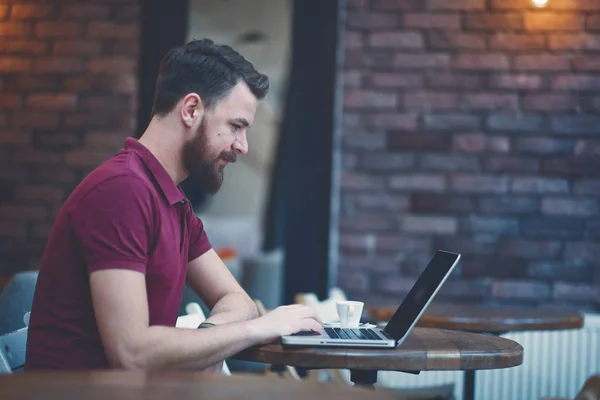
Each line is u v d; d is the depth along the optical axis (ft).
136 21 12.89
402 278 12.44
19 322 6.97
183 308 9.56
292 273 12.75
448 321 9.01
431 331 6.21
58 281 5.10
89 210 4.98
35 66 13.03
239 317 5.91
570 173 12.26
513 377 11.57
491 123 12.34
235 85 5.64
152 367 4.82
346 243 12.53
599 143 12.21
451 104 12.40
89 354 5.06
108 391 3.47
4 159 13.03
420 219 12.43
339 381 10.14
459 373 11.54
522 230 12.30
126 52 12.90
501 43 12.34
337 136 12.60
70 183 12.95
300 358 5.07
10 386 3.58
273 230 16.70
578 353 11.53
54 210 12.97
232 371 11.06
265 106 24.47
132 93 12.87
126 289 4.87
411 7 12.47
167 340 4.87
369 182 12.53
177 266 5.42
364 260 12.50
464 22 12.39
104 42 12.94
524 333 11.54
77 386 3.59
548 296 12.24
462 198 12.37
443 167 12.41
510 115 12.32
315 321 5.59
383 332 5.83
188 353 4.91
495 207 12.34
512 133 12.33
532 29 12.30
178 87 5.57
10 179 13.03
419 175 12.44
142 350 4.80
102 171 5.15
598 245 12.20
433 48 12.43
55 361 5.06
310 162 12.73
